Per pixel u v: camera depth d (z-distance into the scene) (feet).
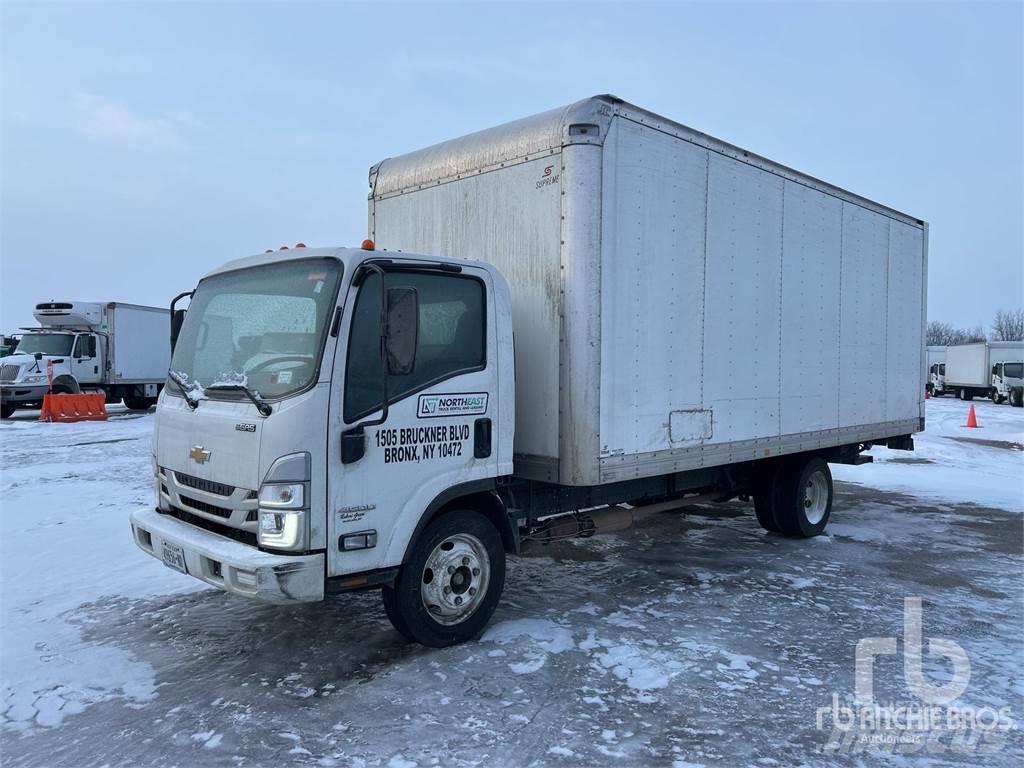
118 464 42.01
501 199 18.07
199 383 15.47
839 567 23.03
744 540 26.81
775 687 14.24
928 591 20.62
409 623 15.05
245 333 14.97
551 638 16.44
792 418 24.12
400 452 14.51
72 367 76.59
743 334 21.75
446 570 15.75
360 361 13.98
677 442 19.29
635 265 17.84
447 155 19.56
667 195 18.78
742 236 21.61
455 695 13.67
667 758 11.64
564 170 16.67
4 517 27.96
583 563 23.22
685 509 33.04
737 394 21.58
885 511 33.17
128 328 83.30
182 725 12.57
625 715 13.00
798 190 24.13
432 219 19.88
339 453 13.58
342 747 11.87
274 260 15.14
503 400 16.48
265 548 13.26
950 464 50.55
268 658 15.34
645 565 23.03
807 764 11.53
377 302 14.33
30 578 20.65
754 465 26.48
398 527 14.52
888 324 29.84
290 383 13.58
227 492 14.06
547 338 17.07
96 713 13.01
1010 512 33.01
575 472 16.61
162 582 20.35
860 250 27.76
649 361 18.33
